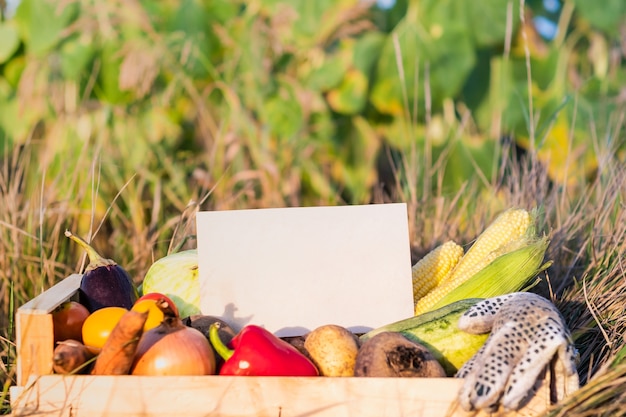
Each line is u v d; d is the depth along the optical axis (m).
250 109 3.18
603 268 1.90
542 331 1.27
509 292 1.54
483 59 3.33
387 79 3.21
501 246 1.61
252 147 2.99
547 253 1.97
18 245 2.12
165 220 2.72
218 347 1.35
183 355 1.31
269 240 1.52
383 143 3.42
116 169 2.77
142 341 1.33
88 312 1.48
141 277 2.26
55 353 1.30
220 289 1.51
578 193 2.57
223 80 3.23
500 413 1.25
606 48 3.35
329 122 3.29
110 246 2.57
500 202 2.41
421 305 1.58
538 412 1.27
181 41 3.11
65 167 2.51
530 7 3.40
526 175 2.32
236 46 3.13
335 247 1.53
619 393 1.28
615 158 2.56
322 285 1.52
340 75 3.23
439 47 3.19
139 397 1.29
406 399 1.25
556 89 3.16
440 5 3.21
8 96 3.08
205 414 1.28
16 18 3.14
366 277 1.53
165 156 3.04
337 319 1.52
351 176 3.32
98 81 3.09
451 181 3.08
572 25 3.51
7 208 2.26
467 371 1.27
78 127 2.91
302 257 1.52
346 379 1.26
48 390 1.31
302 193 3.24
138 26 3.09
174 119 3.15
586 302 1.72
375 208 1.55
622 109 2.84
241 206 2.84
